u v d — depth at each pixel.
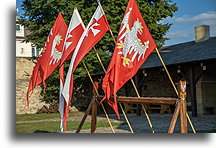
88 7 17.62
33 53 29.12
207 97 15.33
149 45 5.18
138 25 5.37
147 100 5.23
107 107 19.47
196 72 15.45
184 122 4.77
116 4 17.22
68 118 14.70
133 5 5.53
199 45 15.46
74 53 5.72
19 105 18.31
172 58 14.49
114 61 5.26
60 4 16.69
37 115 17.02
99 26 5.81
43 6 17.02
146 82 18.92
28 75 19.06
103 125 10.98
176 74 16.86
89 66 17.08
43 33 18.42
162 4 18.47
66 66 17.05
